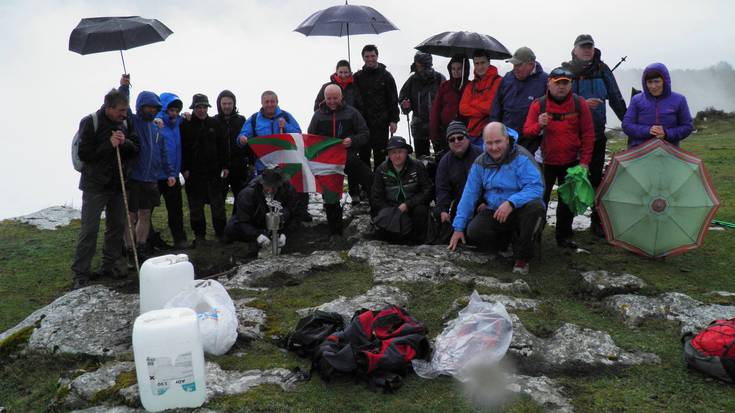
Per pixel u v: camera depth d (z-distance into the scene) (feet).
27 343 16.31
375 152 30.37
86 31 22.11
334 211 25.36
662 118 20.99
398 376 13.30
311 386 13.37
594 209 24.32
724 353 13.06
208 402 12.66
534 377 13.57
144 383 12.25
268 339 15.71
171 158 24.13
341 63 29.30
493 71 24.90
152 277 15.72
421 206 23.68
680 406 12.32
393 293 18.28
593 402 12.58
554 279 19.93
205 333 14.69
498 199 20.45
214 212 26.25
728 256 21.77
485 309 14.69
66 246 27.27
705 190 20.20
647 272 20.11
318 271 21.24
